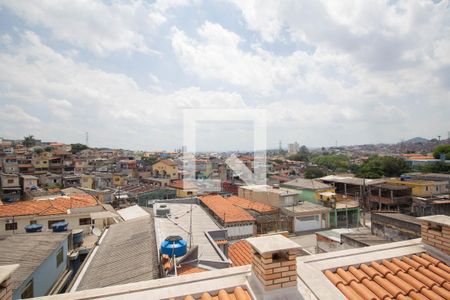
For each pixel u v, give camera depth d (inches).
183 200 871.7
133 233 485.7
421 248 185.6
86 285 308.2
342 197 1214.9
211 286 141.3
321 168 2522.1
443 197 1211.2
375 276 156.9
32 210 744.3
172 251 310.2
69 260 507.8
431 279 154.3
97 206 807.1
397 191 1239.5
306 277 149.4
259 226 832.9
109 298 129.0
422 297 138.9
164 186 1473.9
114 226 577.6
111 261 371.9
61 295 129.7
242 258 421.7
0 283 115.2
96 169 2345.0
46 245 434.6
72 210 768.9
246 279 146.8
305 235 894.4
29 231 625.0
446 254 171.5
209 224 558.6
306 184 1279.5
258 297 131.7
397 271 161.2
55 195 1136.2
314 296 134.3
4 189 1445.6
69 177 1715.1
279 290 132.9
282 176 1734.7
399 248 186.2
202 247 403.9
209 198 914.7
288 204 992.2
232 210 805.9
